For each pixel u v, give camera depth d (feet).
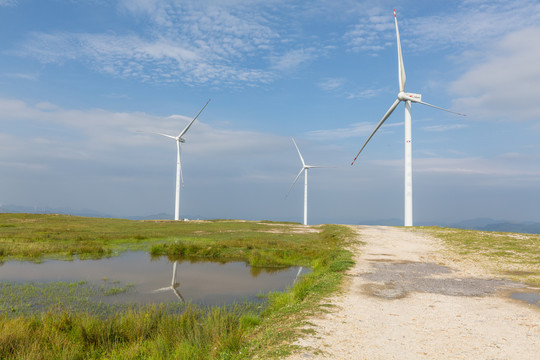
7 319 35.22
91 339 30.30
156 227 175.01
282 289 55.52
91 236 125.90
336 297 40.40
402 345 25.41
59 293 49.85
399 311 35.09
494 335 28.02
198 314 39.11
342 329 28.73
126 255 90.79
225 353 24.52
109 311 41.65
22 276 61.87
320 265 70.33
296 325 29.27
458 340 26.71
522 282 51.55
